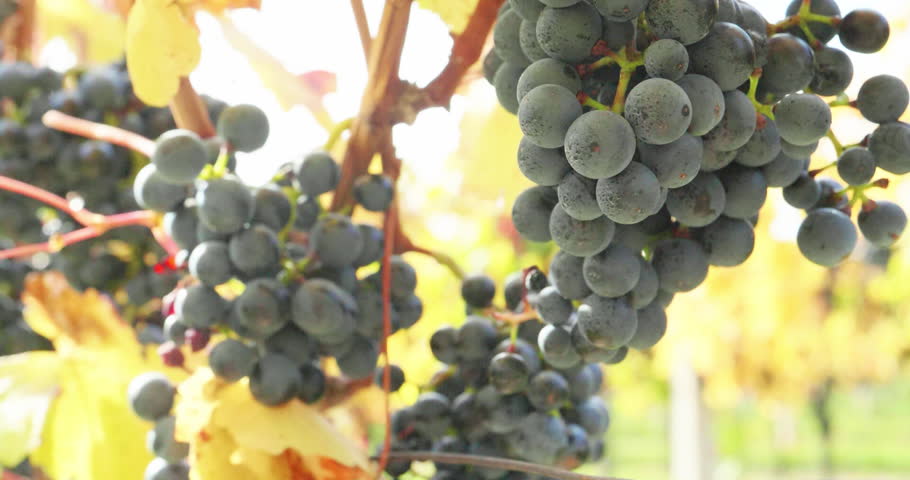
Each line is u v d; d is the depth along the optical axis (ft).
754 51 1.47
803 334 7.54
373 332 1.71
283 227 1.71
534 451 1.70
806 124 1.50
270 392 1.65
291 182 1.76
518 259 2.95
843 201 1.62
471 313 1.79
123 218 1.85
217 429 1.65
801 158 1.55
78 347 1.88
